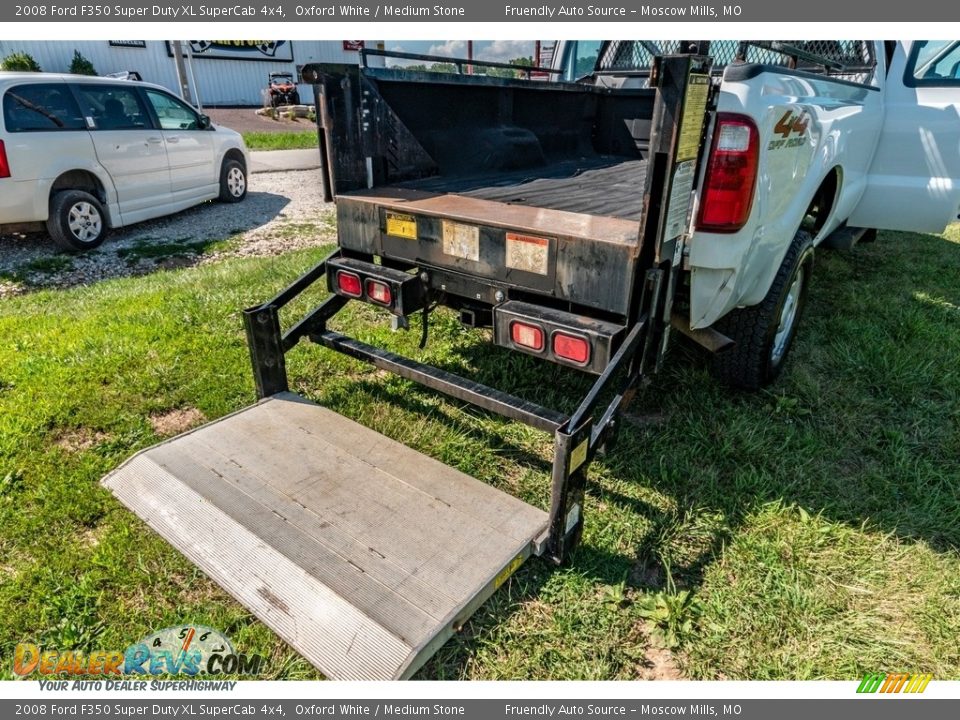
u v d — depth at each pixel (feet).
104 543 7.53
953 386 11.19
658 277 6.91
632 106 15.90
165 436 9.73
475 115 12.55
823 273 16.97
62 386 10.81
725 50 14.20
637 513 8.21
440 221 8.36
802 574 7.33
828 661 6.40
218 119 72.13
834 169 11.09
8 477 8.50
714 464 9.14
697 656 6.44
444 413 10.28
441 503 7.59
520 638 6.61
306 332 9.66
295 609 6.32
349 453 8.48
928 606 6.94
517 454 9.41
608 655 6.45
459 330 13.06
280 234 23.77
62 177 20.66
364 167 10.23
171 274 17.65
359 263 9.24
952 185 13.17
